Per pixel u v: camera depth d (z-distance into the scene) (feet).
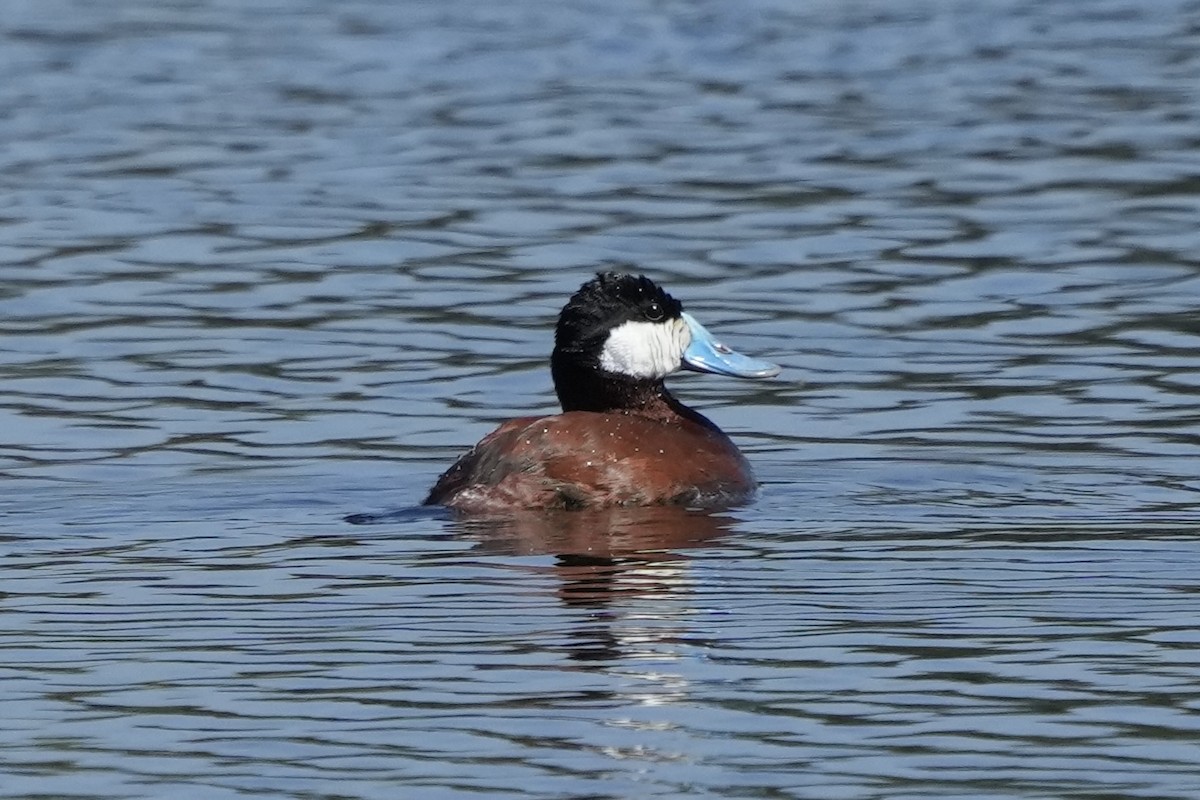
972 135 75.66
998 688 28.78
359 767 26.37
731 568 34.40
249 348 52.65
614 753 26.68
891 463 42.55
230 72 88.74
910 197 67.21
